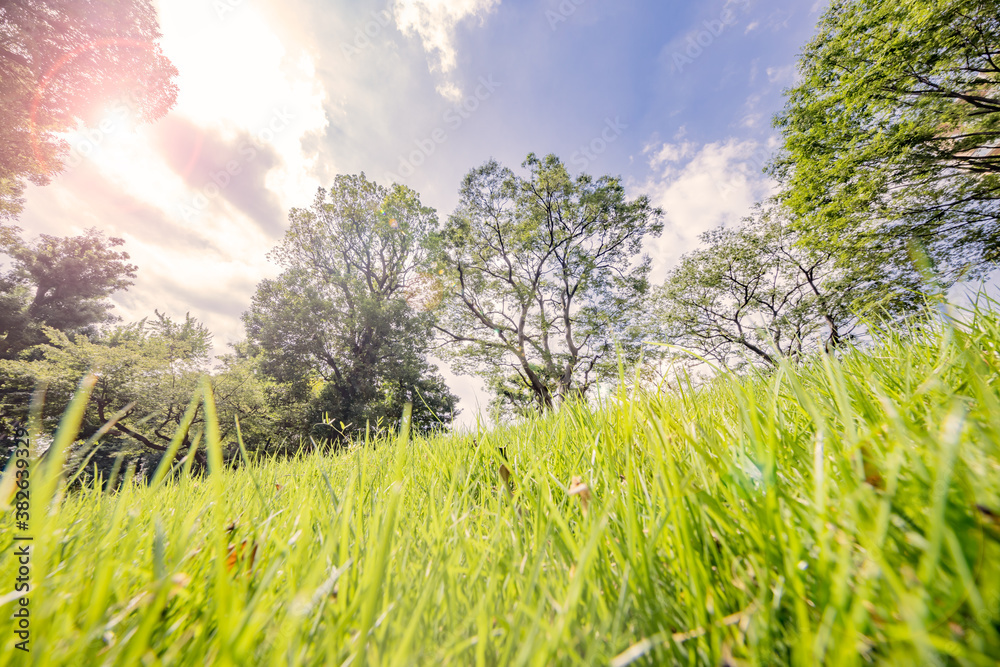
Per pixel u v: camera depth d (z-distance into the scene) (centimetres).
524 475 107
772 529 51
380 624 50
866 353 123
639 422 96
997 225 1491
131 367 1880
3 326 2745
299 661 46
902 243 1559
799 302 2031
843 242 1711
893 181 1559
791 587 46
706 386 133
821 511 48
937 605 39
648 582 52
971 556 38
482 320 2583
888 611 41
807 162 1739
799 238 1909
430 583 53
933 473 46
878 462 55
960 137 1450
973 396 67
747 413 70
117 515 70
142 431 1800
